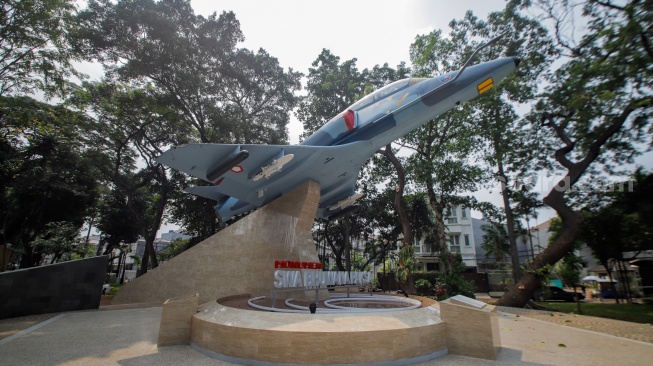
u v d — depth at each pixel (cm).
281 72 2673
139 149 2403
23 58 1695
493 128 1977
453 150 2242
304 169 1261
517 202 2242
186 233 3041
